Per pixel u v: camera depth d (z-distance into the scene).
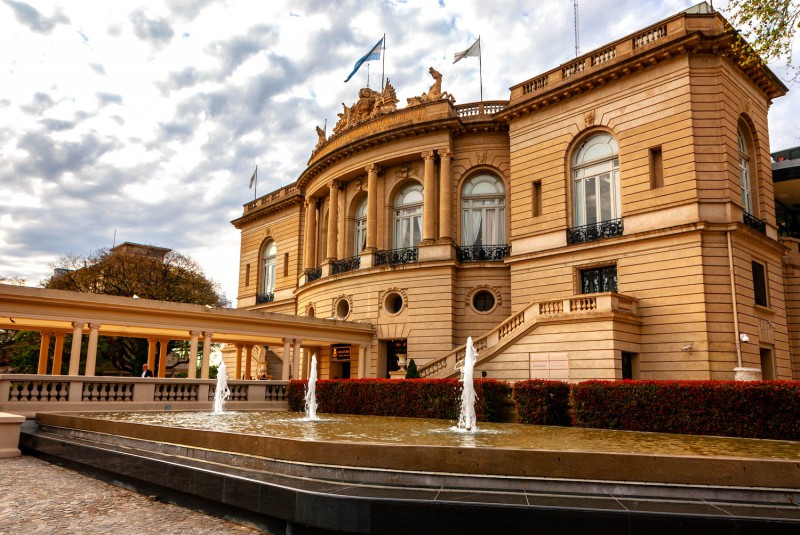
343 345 33.47
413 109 31.80
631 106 24.38
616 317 20.89
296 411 21.28
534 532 6.32
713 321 21.02
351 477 7.59
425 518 6.55
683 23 23.00
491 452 7.35
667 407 13.90
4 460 12.77
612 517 6.20
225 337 31.97
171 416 16.50
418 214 32.31
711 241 21.56
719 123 22.36
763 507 6.38
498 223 30.50
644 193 23.45
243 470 8.47
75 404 17.20
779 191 31.16
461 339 29.00
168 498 9.31
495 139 30.55
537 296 26.22
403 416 18.48
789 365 24.17
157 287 45.31
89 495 9.61
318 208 38.94
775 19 14.94
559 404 15.96
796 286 25.97
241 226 48.78
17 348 46.66
